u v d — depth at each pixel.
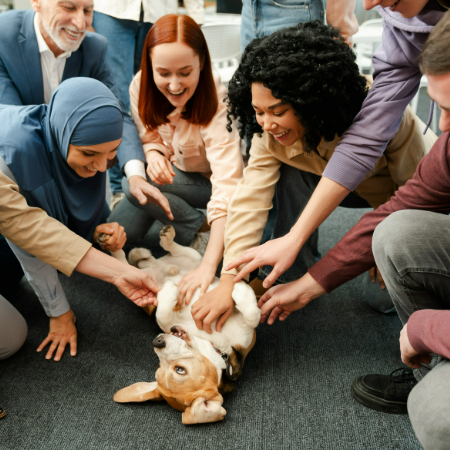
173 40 1.42
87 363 1.49
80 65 1.82
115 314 1.73
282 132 1.29
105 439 1.23
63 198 1.47
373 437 1.20
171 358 1.23
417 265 1.00
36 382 1.42
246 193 1.48
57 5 1.53
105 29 2.38
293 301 1.33
